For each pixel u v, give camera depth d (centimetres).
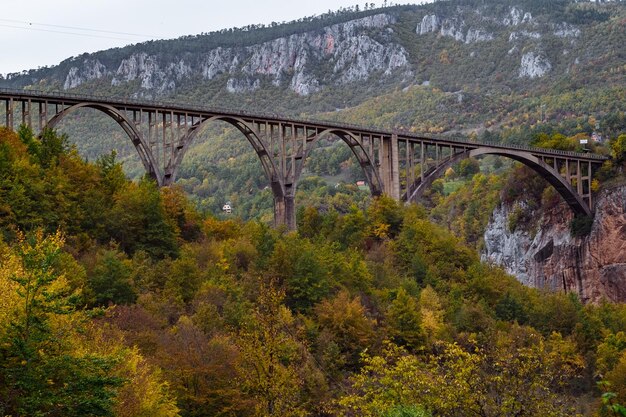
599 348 9988
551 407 4519
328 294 9138
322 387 6700
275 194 12212
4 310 3981
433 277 11638
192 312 7744
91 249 8525
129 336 6088
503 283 12531
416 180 14488
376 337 8619
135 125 10462
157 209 9675
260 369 5228
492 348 5000
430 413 4516
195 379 5772
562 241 18838
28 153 9400
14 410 3791
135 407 4653
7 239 7706
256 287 8675
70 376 3859
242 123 11700
